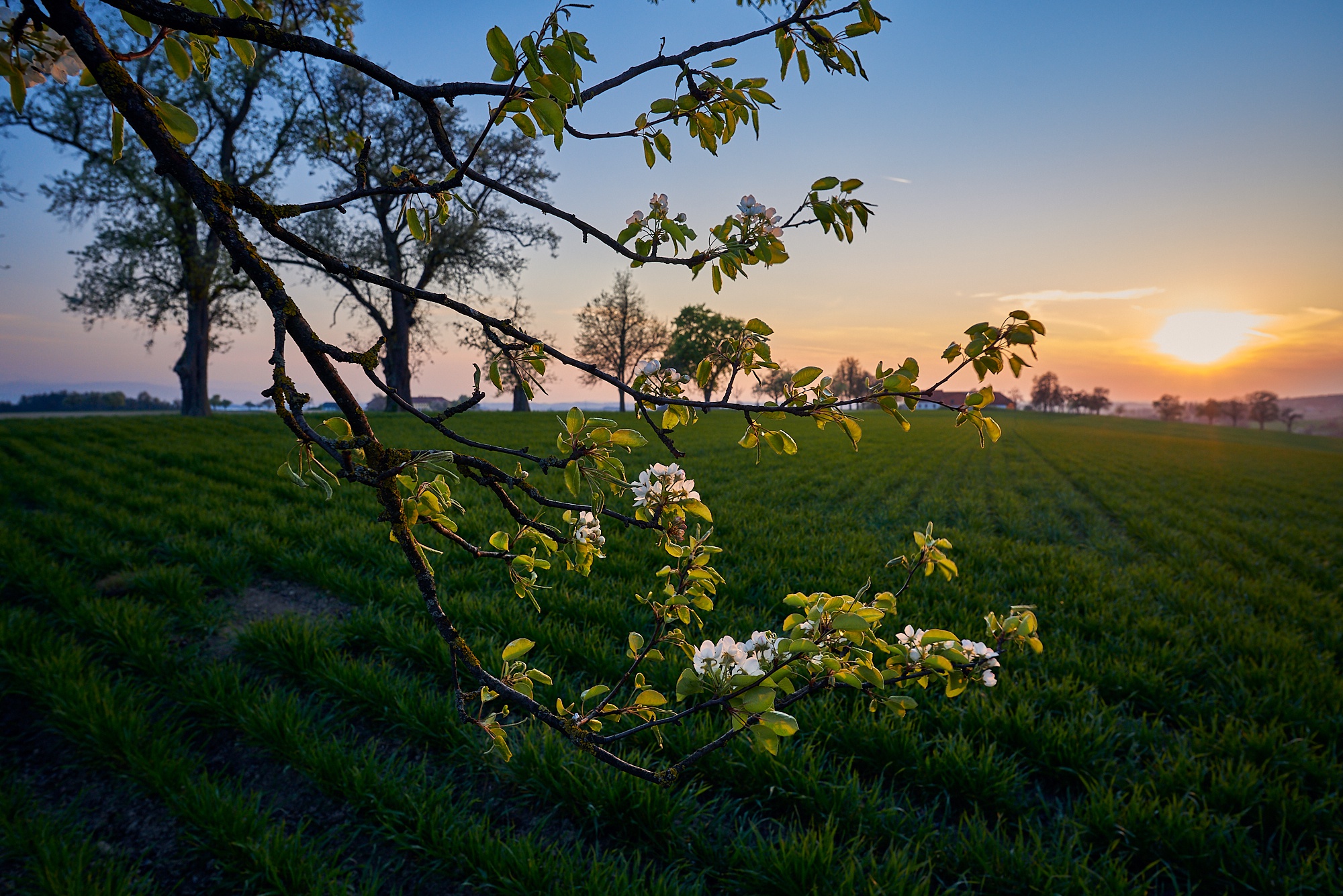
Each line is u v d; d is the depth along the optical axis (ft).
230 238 3.46
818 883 9.92
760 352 5.45
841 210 5.32
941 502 46.80
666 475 6.11
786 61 5.58
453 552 23.31
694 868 10.79
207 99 73.56
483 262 95.71
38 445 48.85
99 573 21.22
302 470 3.44
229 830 10.62
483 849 10.36
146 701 14.20
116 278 81.35
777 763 12.12
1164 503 52.37
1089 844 11.21
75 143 68.03
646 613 18.86
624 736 4.42
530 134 4.11
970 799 12.09
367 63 3.76
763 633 5.34
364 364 3.52
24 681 14.35
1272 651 17.90
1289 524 45.42
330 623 18.38
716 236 5.49
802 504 41.75
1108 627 19.80
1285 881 9.86
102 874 10.08
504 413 121.49
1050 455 109.40
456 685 4.23
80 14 3.49
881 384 5.09
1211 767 12.39
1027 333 4.61
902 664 7.32
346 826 11.50
